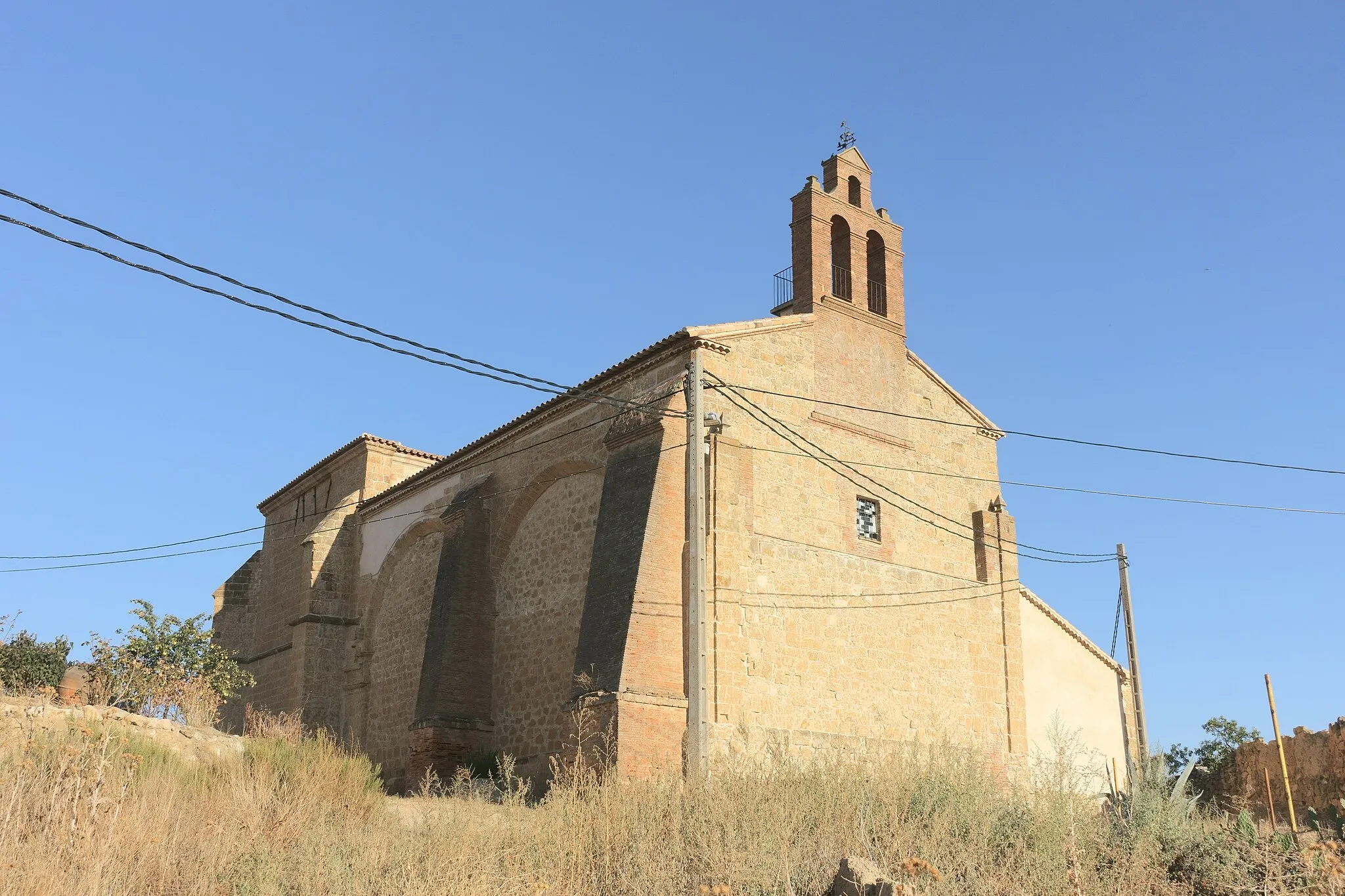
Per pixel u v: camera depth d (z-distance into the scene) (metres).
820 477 25.41
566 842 14.04
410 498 32.47
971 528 28.45
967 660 27.03
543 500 27.17
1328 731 27.06
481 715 26.66
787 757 19.05
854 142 29.06
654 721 21.12
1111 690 30.41
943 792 15.17
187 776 16.47
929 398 28.56
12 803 13.07
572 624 25.11
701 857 13.15
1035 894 12.38
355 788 17.73
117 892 12.02
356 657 33.09
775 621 23.55
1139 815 14.97
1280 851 13.51
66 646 26.86
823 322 26.52
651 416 23.52
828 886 12.38
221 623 38.91
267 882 12.62
